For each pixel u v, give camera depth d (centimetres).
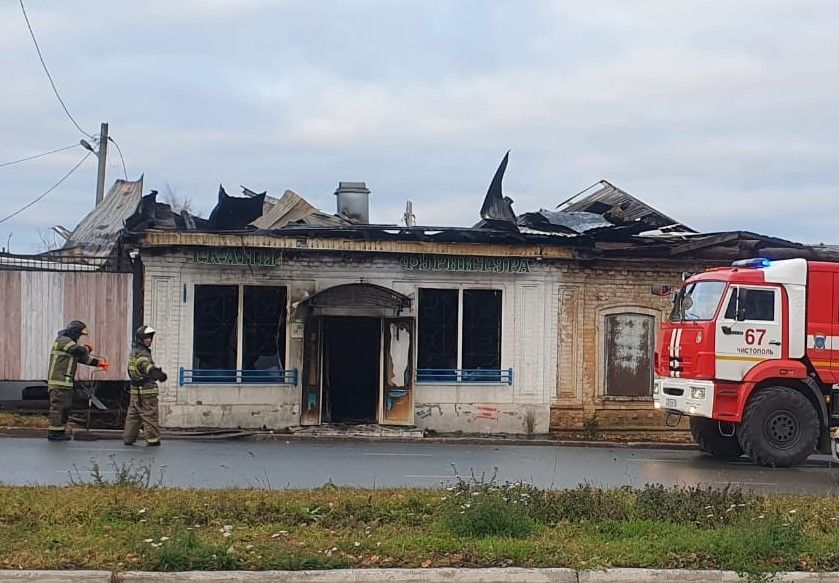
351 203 2697
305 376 2172
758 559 821
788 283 1716
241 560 784
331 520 955
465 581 778
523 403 2259
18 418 1989
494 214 2475
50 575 747
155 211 2397
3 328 2128
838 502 1102
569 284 2283
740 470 1631
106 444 1781
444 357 2258
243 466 1496
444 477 1406
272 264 2180
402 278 2230
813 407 1703
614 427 2286
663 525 948
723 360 1695
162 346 2152
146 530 866
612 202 2850
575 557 822
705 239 2255
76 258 2248
